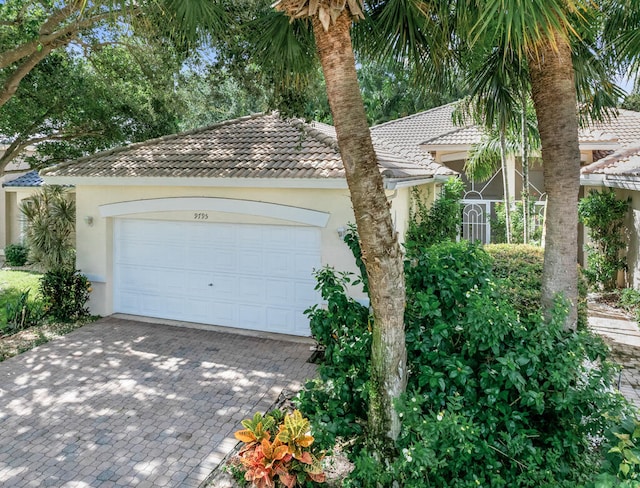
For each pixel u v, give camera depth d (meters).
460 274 6.28
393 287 5.77
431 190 19.86
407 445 5.42
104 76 18.86
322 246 11.70
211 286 13.15
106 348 11.48
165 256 13.54
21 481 6.45
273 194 12.02
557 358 5.39
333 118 5.71
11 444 7.35
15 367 10.33
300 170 11.27
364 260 5.84
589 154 21.23
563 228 7.95
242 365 10.52
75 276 13.69
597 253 17.47
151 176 12.30
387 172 10.65
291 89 10.95
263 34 9.07
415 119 27.28
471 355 5.78
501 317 5.55
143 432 7.75
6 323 13.29
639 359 11.21
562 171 7.93
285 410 8.40
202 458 7.06
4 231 26.94
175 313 13.59
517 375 5.14
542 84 8.01
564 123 7.89
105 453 7.14
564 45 7.71
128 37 15.27
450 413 5.17
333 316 6.85
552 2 5.18
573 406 5.30
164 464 6.89
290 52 8.69
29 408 8.51
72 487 6.35
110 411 8.44
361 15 5.52
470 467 5.37
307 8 5.48
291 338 12.23
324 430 5.92
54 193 21.25
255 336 12.35
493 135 17.06
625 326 13.72
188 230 13.21
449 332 5.98
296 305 12.36
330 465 6.61
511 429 5.32
